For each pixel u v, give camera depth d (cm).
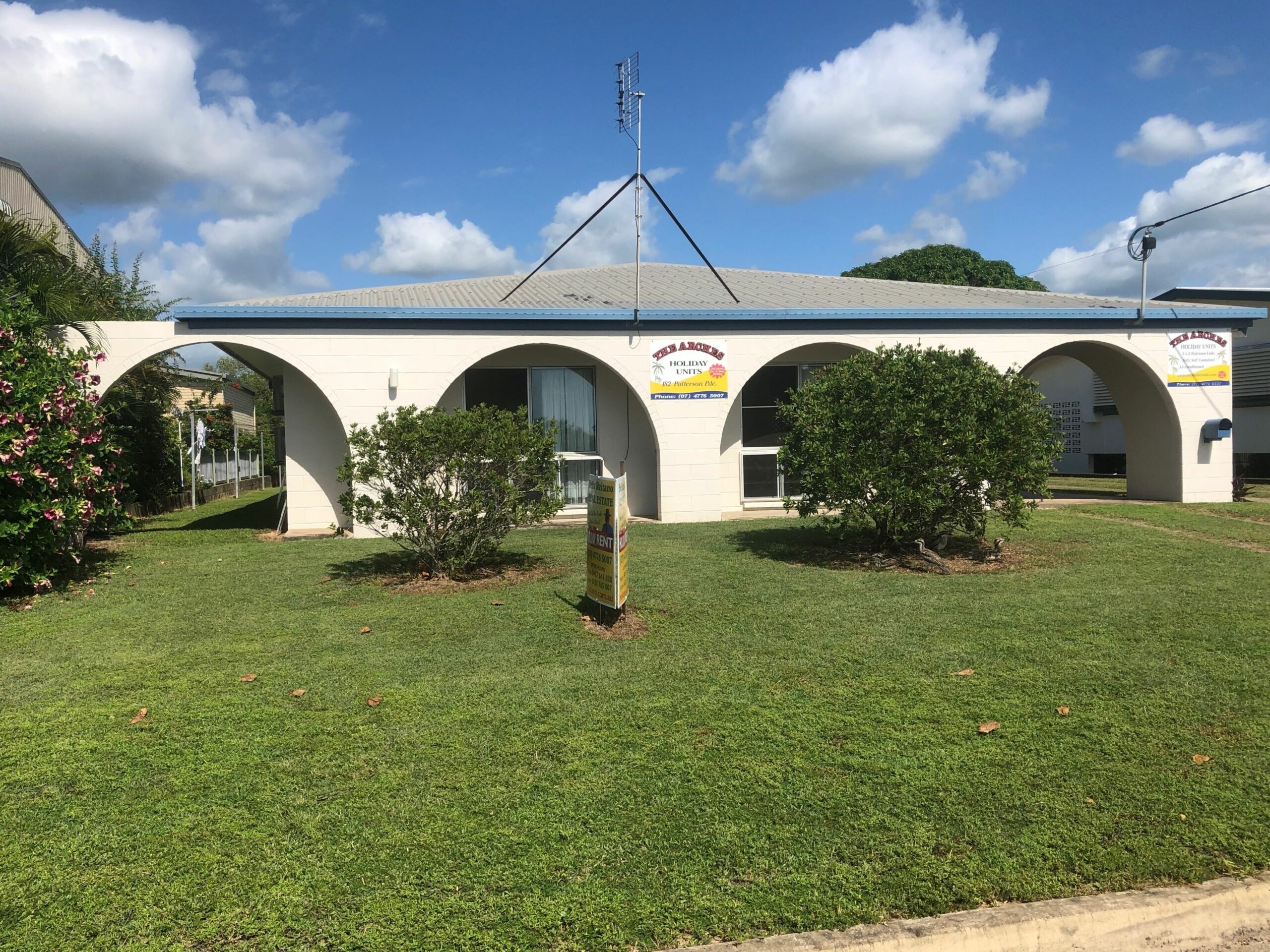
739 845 328
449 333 1262
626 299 1475
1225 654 557
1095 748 413
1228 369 1482
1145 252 1448
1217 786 373
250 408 3556
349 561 988
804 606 715
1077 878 307
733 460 1473
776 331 1368
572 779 385
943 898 295
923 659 555
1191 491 1477
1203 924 293
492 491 836
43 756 414
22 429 771
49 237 1231
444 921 282
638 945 272
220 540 1250
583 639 621
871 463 873
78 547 1001
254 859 319
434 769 396
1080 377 2581
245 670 553
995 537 1077
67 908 289
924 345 1404
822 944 271
